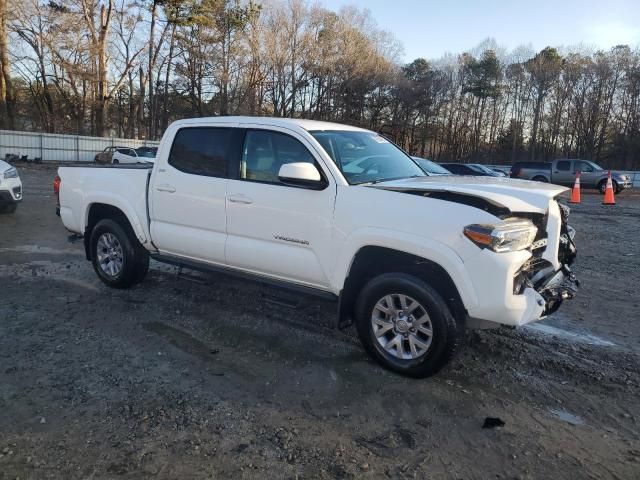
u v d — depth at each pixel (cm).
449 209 339
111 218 563
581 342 449
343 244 377
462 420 321
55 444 283
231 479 260
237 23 4247
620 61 5500
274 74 4597
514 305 326
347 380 368
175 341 430
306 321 483
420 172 472
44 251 735
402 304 368
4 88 3822
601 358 416
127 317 482
